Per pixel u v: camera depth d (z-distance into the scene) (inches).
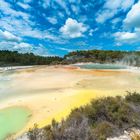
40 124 305.4
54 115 341.1
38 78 876.0
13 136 275.1
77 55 2632.9
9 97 519.2
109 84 661.9
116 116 276.8
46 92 555.8
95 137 221.9
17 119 346.0
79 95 471.8
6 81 812.6
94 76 892.6
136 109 309.6
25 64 2486.5
